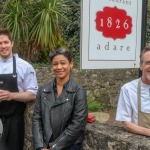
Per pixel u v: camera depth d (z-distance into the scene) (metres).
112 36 2.97
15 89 3.12
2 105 3.14
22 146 3.32
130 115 2.44
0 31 3.09
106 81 6.34
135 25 3.13
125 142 2.28
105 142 2.45
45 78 5.70
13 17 6.21
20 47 6.28
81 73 6.00
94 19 2.84
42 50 6.44
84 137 2.63
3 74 3.09
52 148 2.45
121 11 3.01
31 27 6.30
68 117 2.51
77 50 7.80
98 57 2.89
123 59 3.05
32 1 6.37
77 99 2.50
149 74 2.32
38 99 2.66
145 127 2.39
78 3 8.48
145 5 3.15
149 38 8.24
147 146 2.14
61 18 6.74
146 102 2.38
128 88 2.43
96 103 6.00
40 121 2.64
